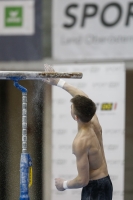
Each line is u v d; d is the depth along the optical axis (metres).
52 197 22.61
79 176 12.91
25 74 12.28
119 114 22.86
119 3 22.41
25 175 11.93
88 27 22.66
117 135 22.86
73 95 14.23
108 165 22.88
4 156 15.59
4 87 22.34
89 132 13.19
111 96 22.83
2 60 23.19
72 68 22.84
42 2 22.70
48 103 22.59
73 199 22.67
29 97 16.08
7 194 14.62
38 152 15.21
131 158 22.91
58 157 22.83
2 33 23.00
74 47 22.78
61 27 22.75
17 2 22.77
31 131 15.28
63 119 22.75
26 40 22.98
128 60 22.70
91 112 12.90
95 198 13.23
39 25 22.83
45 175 22.47
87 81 22.84
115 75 22.75
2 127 17.78
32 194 15.02
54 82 14.43
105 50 22.70
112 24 22.56
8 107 22.08
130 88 22.86
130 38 22.56
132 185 22.89
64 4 22.64
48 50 22.94
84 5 22.56
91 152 13.03
